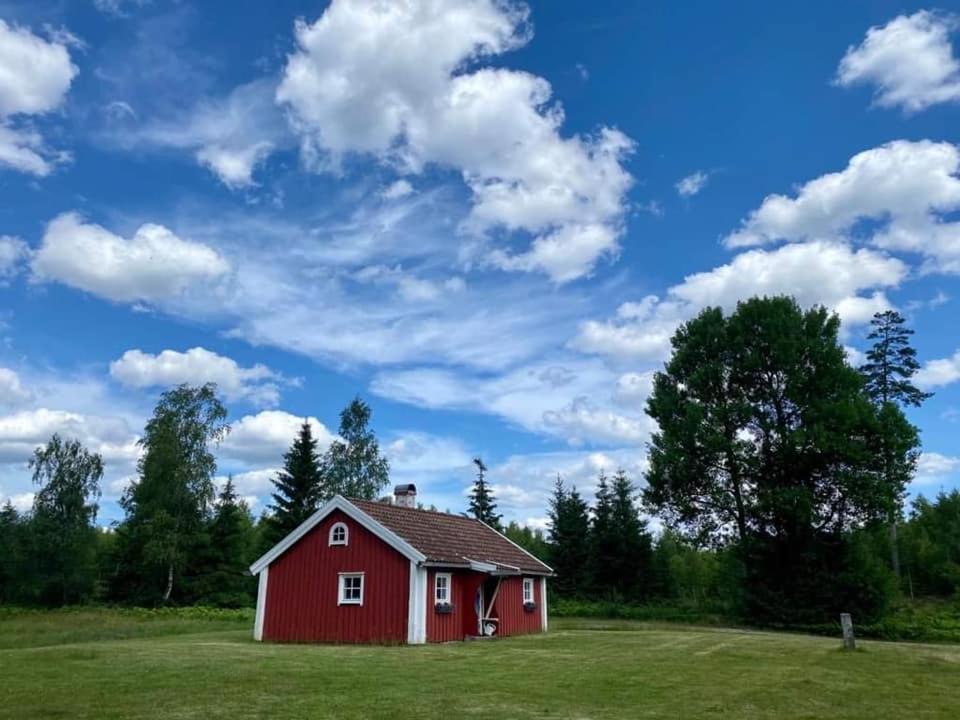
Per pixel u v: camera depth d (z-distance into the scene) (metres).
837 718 11.14
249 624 38.53
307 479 60.34
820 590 40.31
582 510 67.38
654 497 46.84
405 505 32.38
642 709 11.68
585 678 15.27
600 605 53.69
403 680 14.72
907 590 58.69
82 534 64.81
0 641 27.97
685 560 73.56
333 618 26.17
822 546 41.22
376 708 11.42
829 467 40.41
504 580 30.78
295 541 27.83
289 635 26.70
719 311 46.94
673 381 48.19
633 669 16.86
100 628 34.34
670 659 19.03
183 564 59.06
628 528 62.06
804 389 41.75
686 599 60.75
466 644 24.34
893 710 11.90
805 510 39.03
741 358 44.28
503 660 18.78
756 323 44.38
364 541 26.52
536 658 19.25
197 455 59.62
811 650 21.41
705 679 15.20
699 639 26.02
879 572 40.09
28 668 15.80
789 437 39.97
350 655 19.73
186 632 32.75
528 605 32.38
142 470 59.72
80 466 66.50
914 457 40.84
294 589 27.27
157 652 19.50
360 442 61.50
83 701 11.72
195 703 11.64
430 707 11.58
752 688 14.02
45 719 10.27
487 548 31.48
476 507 76.69
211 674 15.02
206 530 62.19
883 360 56.31
